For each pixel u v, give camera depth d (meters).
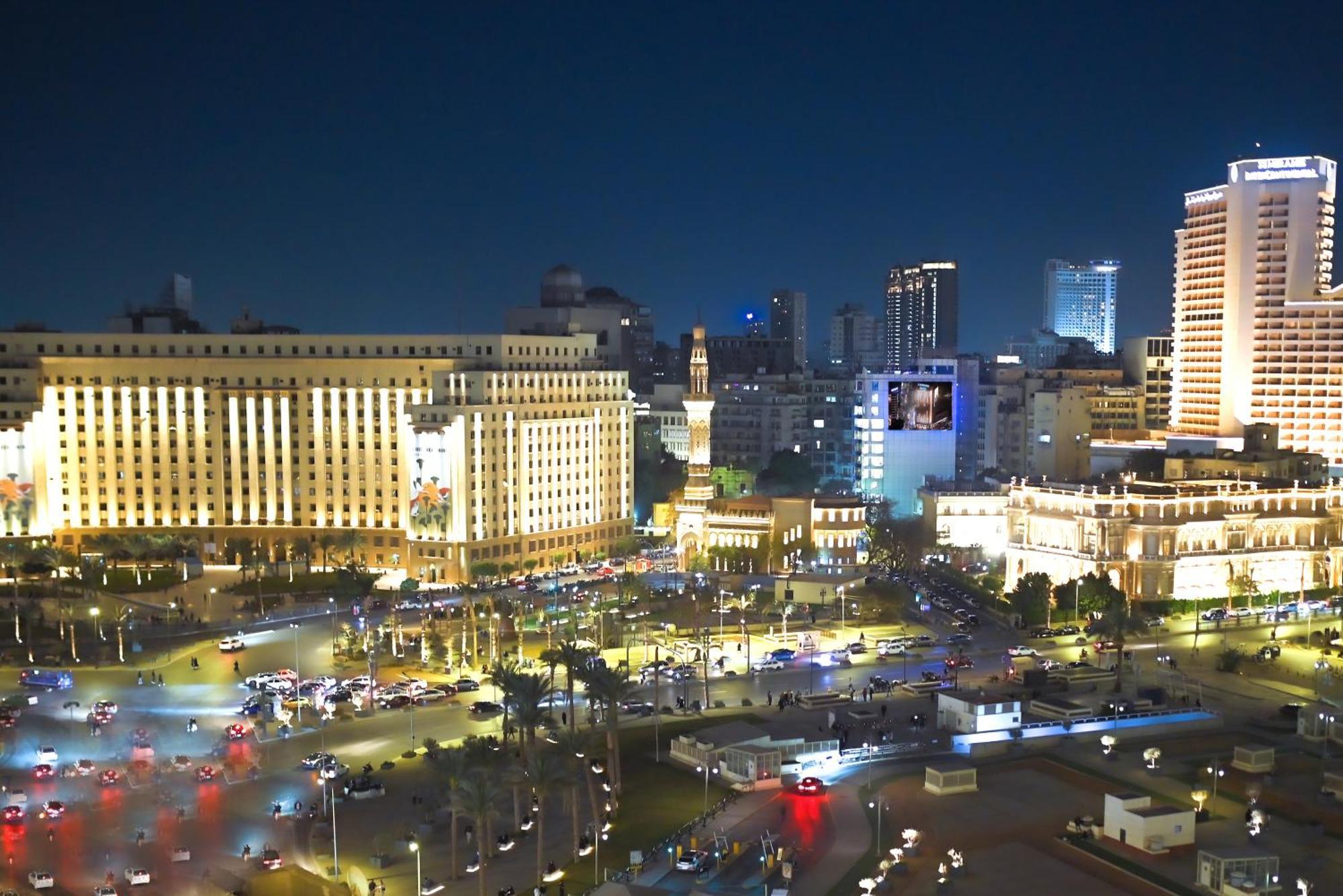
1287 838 151.25
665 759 183.12
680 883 139.38
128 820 163.38
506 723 178.12
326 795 166.25
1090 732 192.88
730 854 146.00
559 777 143.25
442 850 152.50
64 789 175.25
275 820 162.38
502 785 147.88
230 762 185.25
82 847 154.75
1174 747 188.25
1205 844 149.25
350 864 148.12
